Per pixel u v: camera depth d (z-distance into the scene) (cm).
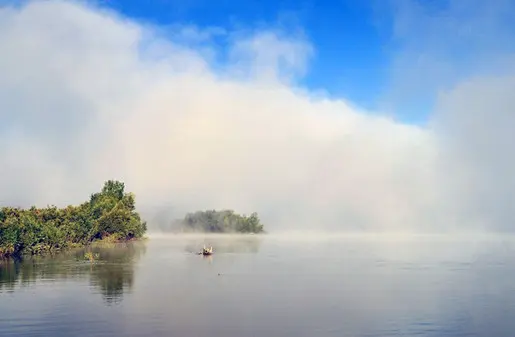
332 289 7650
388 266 11569
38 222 14212
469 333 4872
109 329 4941
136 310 5838
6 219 12431
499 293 7206
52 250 14900
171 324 5175
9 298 6550
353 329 5000
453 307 6109
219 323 5238
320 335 4791
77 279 8494
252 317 5525
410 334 4825
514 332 4916
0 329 4922
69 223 16900
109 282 8169
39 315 5522
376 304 6322
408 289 7619
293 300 6606
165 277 9069
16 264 11119
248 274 9719
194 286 7894
